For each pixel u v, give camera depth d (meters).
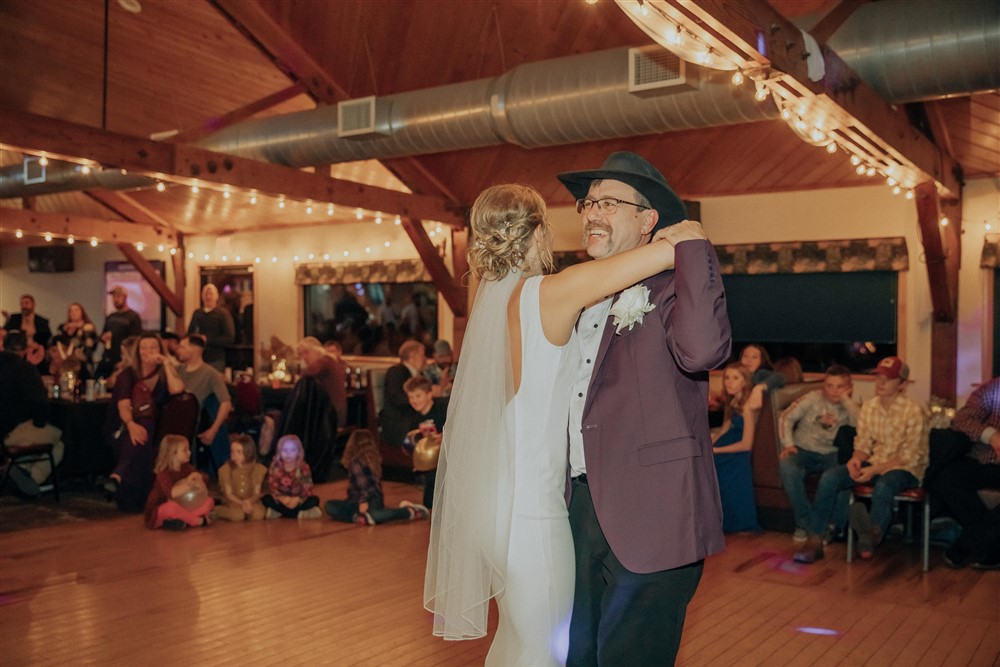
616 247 2.04
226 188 7.38
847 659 3.61
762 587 4.66
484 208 2.01
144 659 3.56
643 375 1.89
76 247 14.62
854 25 4.80
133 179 8.84
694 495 1.86
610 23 6.83
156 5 7.88
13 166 9.70
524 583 1.91
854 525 5.14
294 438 6.36
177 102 9.56
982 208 7.55
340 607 4.26
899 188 6.97
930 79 4.70
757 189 8.53
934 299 7.48
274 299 12.48
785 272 8.43
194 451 6.92
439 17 7.38
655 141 8.34
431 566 2.16
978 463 5.07
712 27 3.36
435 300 11.13
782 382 6.14
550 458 1.96
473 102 6.29
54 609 4.22
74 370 8.12
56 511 6.55
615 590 1.91
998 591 4.60
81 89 9.41
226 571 4.91
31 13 8.10
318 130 7.28
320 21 7.79
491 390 1.96
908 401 5.23
